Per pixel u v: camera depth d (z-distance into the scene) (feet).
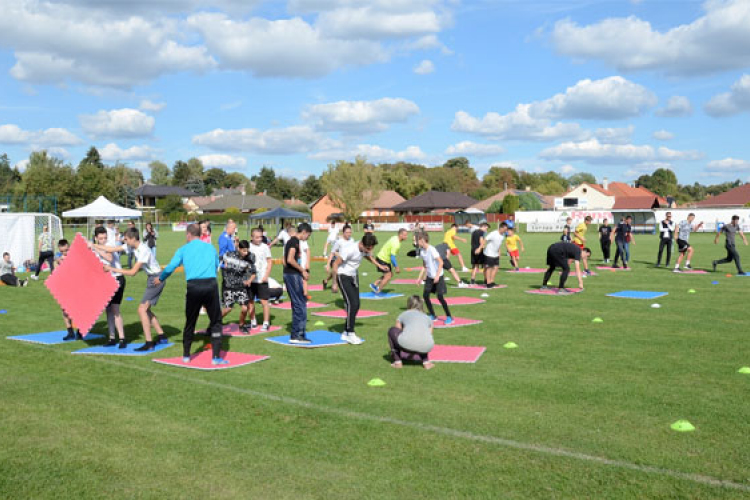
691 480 14.57
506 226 53.06
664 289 50.85
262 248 34.24
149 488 14.57
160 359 27.53
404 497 13.98
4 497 14.07
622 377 23.80
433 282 35.50
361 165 263.49
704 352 27.99
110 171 304.09
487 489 14.28
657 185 449.06
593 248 105.91
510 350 28.78
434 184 390.21
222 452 16.63
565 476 14.88
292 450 16.71
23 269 75.51
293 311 30.60
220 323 26.89
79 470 15.56
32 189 224.74
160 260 90.68
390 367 25.82
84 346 30.68
